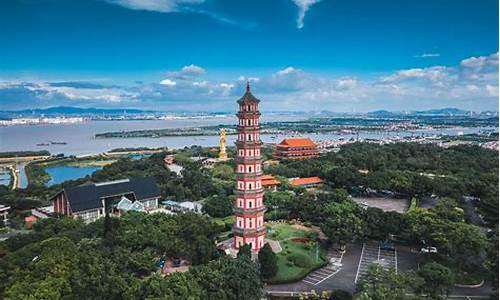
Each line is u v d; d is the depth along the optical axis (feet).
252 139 435.53
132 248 421.59
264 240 455.63
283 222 575.38
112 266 357.61
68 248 382.42
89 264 351.67
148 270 392.27
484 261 384.88
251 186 440.86
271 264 388.57
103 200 635.25
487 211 567.18
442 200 583.17
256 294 343.05
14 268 360.07
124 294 319.06
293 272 406.21
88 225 488.85
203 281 331.57
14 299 306.14
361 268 426.51
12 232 577.84
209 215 614.75
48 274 337.11
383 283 307.99
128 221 474.08
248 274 341.00
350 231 465.47
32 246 394.52
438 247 439.22
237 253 410.31
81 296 322.75
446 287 333.83
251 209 439.63
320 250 464.24
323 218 535.60
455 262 419.74
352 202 572.51
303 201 580.30
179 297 303.68
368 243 500.33
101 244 419.95
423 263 433.48
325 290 376.27
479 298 354.74
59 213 622.95
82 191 625.41
